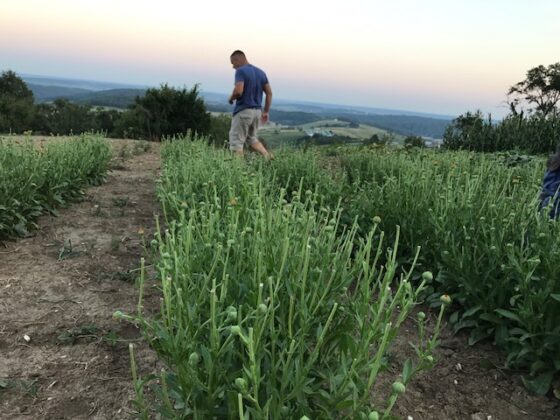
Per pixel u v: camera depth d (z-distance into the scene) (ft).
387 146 31.17
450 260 9.86
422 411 7.79
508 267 8.80
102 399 7.53
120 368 8.25
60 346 8.77
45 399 7.49
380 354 4.76
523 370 8.70
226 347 5.16
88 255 12.57
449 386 8.36
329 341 6.25
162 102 51.44
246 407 5.05
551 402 8.03
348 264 7.68
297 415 5.30
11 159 15.35
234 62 23.65
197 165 15.24
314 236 8.14
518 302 8.79
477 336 9.36
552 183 12.18
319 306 6.31
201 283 6.85
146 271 11.82
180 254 6.88
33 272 11.39
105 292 10.76
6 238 13.03
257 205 8.89
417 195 12.38
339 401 5.22
